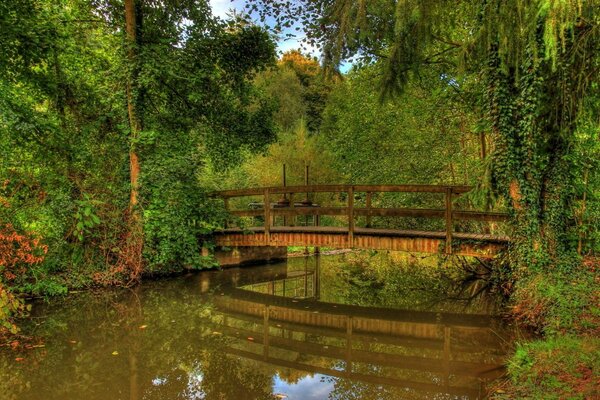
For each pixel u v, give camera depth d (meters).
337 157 14.64
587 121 5.98
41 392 4.49
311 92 26.58
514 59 5.46
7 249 6.94
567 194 6.43
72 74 9.83
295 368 5.34
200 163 10.05
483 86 7.02
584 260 6.21
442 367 5.29
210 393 4.58
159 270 9.59
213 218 10.18
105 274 8.60
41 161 8.63
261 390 4.66
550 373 3.94
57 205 8.08
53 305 7.55
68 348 5.75
